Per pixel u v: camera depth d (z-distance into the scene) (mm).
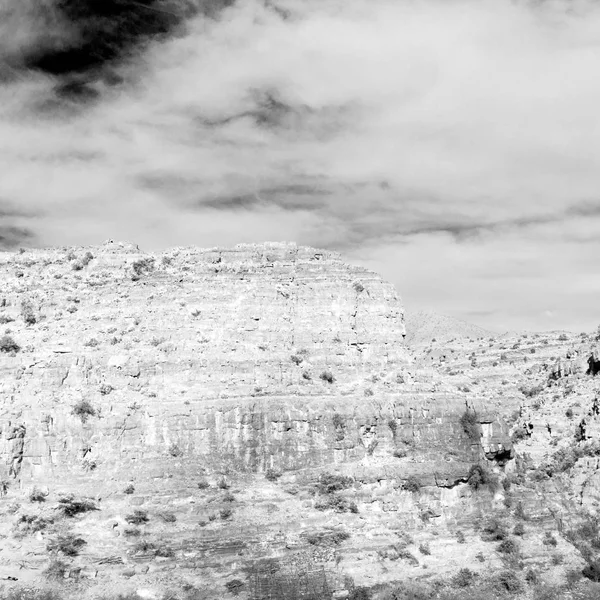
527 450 134625
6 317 113125
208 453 100875
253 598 90188
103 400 103062
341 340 113062
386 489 103688
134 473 98688
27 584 88438
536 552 105062
